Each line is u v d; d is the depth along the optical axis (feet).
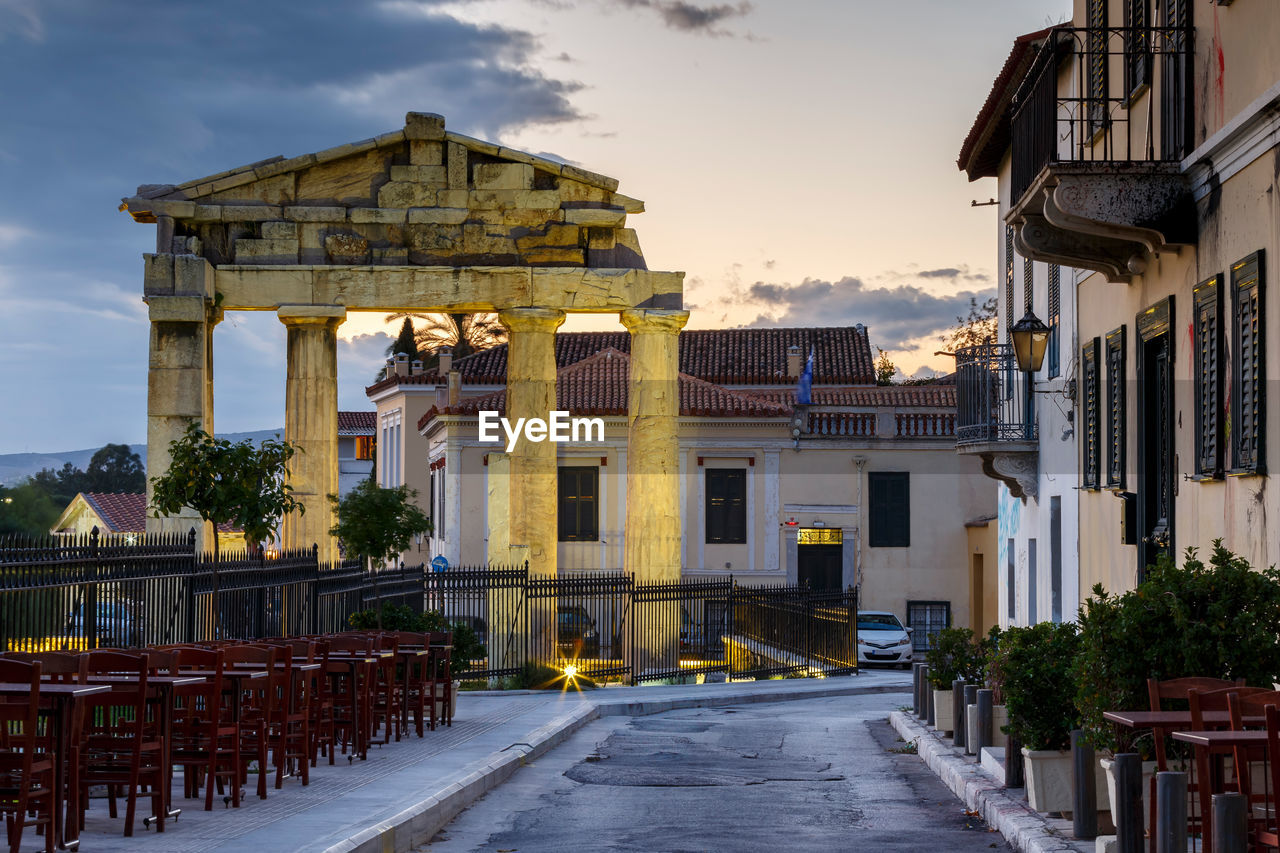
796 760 59.52
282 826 36.35
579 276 120.37
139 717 35.22
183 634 57.82
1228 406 43.57
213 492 80.69
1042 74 51.83
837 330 199.72
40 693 30.89
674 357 122.21
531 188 120.88
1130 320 56.49
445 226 120.88
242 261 119.34
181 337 115.65
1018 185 55.72
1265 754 26.91
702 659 116.78
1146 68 51.01
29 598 46.73
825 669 129.08
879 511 167.73
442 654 69.46
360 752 52.95
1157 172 46.75
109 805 38.17
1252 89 41.45
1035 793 38.91
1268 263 40.01
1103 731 32.89
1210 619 32.14
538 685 103.30
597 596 108.47
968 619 166.50
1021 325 71.26
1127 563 58.13
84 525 215.31
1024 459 80.38
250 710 43.88
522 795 48.37
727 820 42.63
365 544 92.94
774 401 172.14
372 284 119.44
